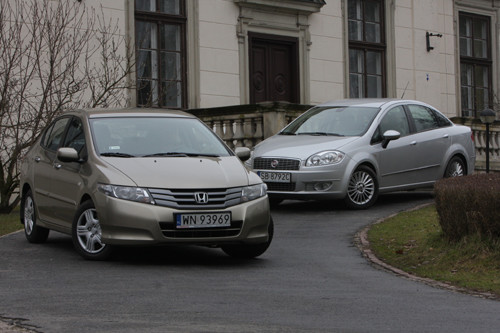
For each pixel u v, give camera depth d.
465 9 33.31
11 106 18.69
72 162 11.96
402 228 14.50
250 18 26.70
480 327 7.75
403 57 31.00
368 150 17.64
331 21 28.84
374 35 30.38
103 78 23.22
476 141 26.27
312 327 7.58
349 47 29.50
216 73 25.98
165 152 11.82
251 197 11.25
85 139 11.95
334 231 14.64
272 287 9.65
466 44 33.56
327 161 16.91
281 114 21.23
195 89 25.52
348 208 17.59
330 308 8.49
